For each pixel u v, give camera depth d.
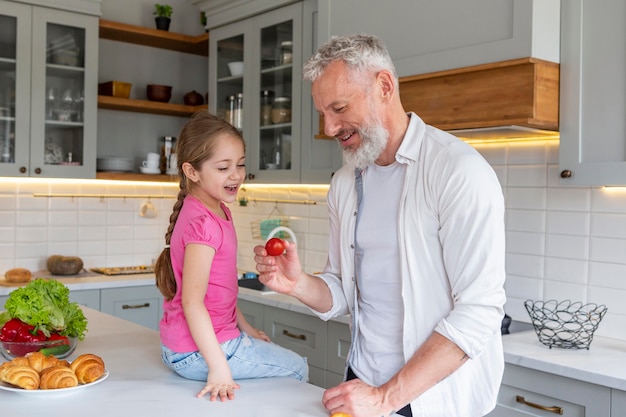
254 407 1.52
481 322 1.44
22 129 3.84
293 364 1.81
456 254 1.50
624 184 2.27
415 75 2.71
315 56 1.62
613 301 2.57
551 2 2.40
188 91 4.85
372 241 1.71
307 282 1.77
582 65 2.38
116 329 2.34
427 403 1.60
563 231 2.73
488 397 1.62
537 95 2.35
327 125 1.62
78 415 1.45
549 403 2.22
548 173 2.77
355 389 1.46
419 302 1.60
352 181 1.79
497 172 2.96
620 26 2.28
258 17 3.85
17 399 1.56
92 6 4.02
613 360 2.23
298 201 4.09
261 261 1.69
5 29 3.81
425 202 1.58
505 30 2.42
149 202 4.66
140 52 4.61
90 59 4.04
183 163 1.72
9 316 2.05
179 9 4.76
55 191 4.28
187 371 1.71
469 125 2.51
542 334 2.44
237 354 1.71
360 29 2.96
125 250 4.57
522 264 2.87
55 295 1.94
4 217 4.11
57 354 1.87
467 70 2.51
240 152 1.72
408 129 1.65
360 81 1.56
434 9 2.66
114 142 4.52
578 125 2.38
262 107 3.85
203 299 1.65
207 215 1.69
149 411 1.48
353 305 1.79
